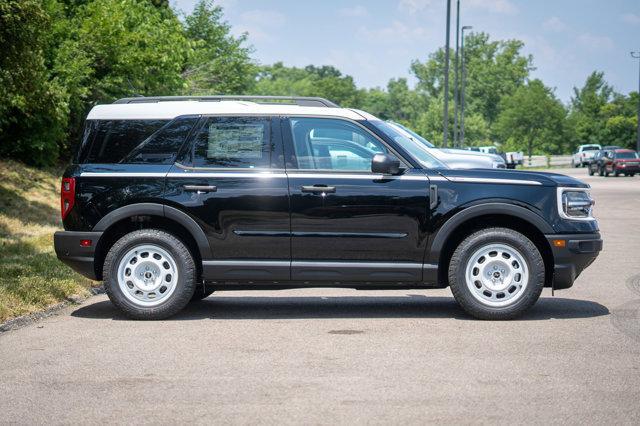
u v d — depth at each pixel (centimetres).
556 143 10000
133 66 2477
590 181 4784
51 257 1164
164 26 2759
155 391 570
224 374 615
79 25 2408
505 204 822
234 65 4050
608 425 486
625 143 10900
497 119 12756
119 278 840
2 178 2103
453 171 838
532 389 566
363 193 830
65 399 553
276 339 741
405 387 574
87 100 2445
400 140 876
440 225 825
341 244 833
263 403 538
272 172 842
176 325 814
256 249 839
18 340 746
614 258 1335
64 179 862
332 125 853
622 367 625
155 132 861
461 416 506
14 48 1550
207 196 840
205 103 868
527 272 817
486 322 816
